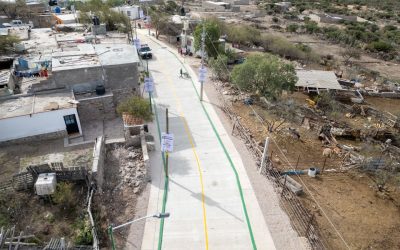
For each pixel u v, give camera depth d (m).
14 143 28.31
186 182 25.62
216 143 31.14
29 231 19.45
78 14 63.25
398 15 120.31
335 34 81.00
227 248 20.31
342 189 26.75
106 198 23.22
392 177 28.36
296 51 63.78
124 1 91.81
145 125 31.84
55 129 29.33
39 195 21.39
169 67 50.47
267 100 40.75
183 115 36.09
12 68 35.03
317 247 20.72
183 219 22.22
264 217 22.64
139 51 52.97
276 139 33.19
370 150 32.78
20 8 63.84
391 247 21.59
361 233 22.47
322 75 50.28
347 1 154.00
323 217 23.52
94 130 31.70
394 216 24.28
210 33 52.34
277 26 91.44
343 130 35.53
